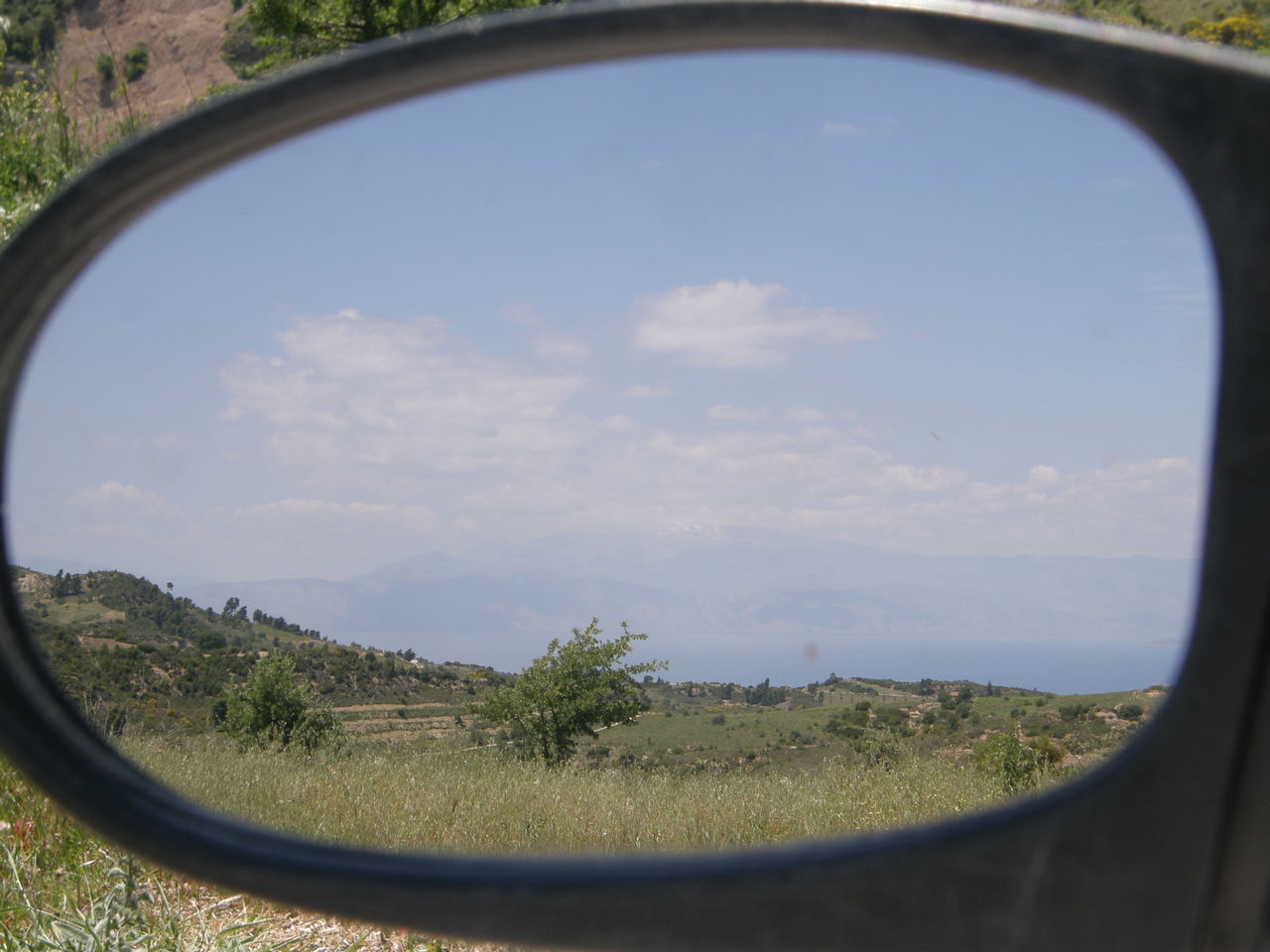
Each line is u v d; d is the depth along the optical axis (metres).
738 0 0.64
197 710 9.67
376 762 8.54
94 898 3.14
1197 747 0.58
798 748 9.82
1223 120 0.55
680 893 0.66
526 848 4.60
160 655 8.25
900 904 0.62
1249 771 0.56
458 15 19.16
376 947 2.90
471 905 0.70
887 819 4.86
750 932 0.64
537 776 8.19
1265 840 0.56
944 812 4.92
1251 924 0.57
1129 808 0.59
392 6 19.41
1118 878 0.59
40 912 2.88
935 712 9.05
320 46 19.95
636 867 0.67
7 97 8.76
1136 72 0.56
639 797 5.98
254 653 17.83
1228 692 0.57
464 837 4.71
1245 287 0.54
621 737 18.86
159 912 3.08
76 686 5.35
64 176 8.31
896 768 6.83
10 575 0.88
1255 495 0.55
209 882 0.76
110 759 0.83
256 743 9.31
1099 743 1.41
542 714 19.39
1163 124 0.56
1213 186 0.55
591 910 0.67
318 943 2.95
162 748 5.71
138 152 0.78
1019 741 4.89
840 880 0.63
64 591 5.53
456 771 8.50
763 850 0.65
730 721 18.20
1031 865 0.60
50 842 3.61
